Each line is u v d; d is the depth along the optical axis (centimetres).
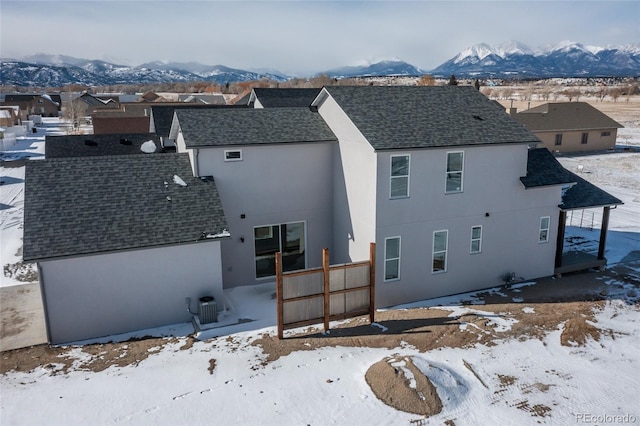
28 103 10200
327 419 962
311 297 1366
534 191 1823
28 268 2014
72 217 1438
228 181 1734
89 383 1113
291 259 1919
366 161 1605
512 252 1842
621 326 1434
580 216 2811
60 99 11612
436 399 1012
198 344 1334
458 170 1680
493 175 1736
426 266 1694
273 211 1828
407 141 1570
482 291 1788
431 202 1652
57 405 1019
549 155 1972
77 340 1398
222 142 1683
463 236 1734
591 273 1967
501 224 1795
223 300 1552
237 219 1775
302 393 1052
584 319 1480
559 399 1044
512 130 1772
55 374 1169
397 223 1611
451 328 1398
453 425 948
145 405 1016
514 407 1012
